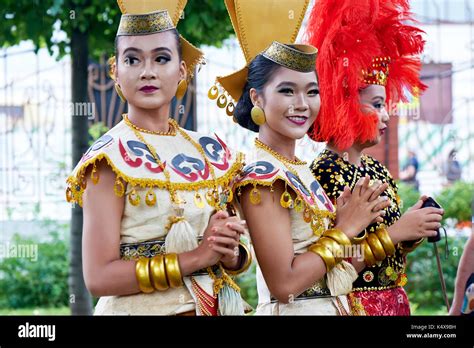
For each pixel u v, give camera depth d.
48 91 6.02
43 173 6.14
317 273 2.90
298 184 2.96
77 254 5.28
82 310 5.27
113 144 2.67
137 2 2.88
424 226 3.19
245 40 3.09
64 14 5.20
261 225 2.90
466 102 7.29
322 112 3.23
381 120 3.32
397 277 3.29
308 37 3.35
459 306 3.49
